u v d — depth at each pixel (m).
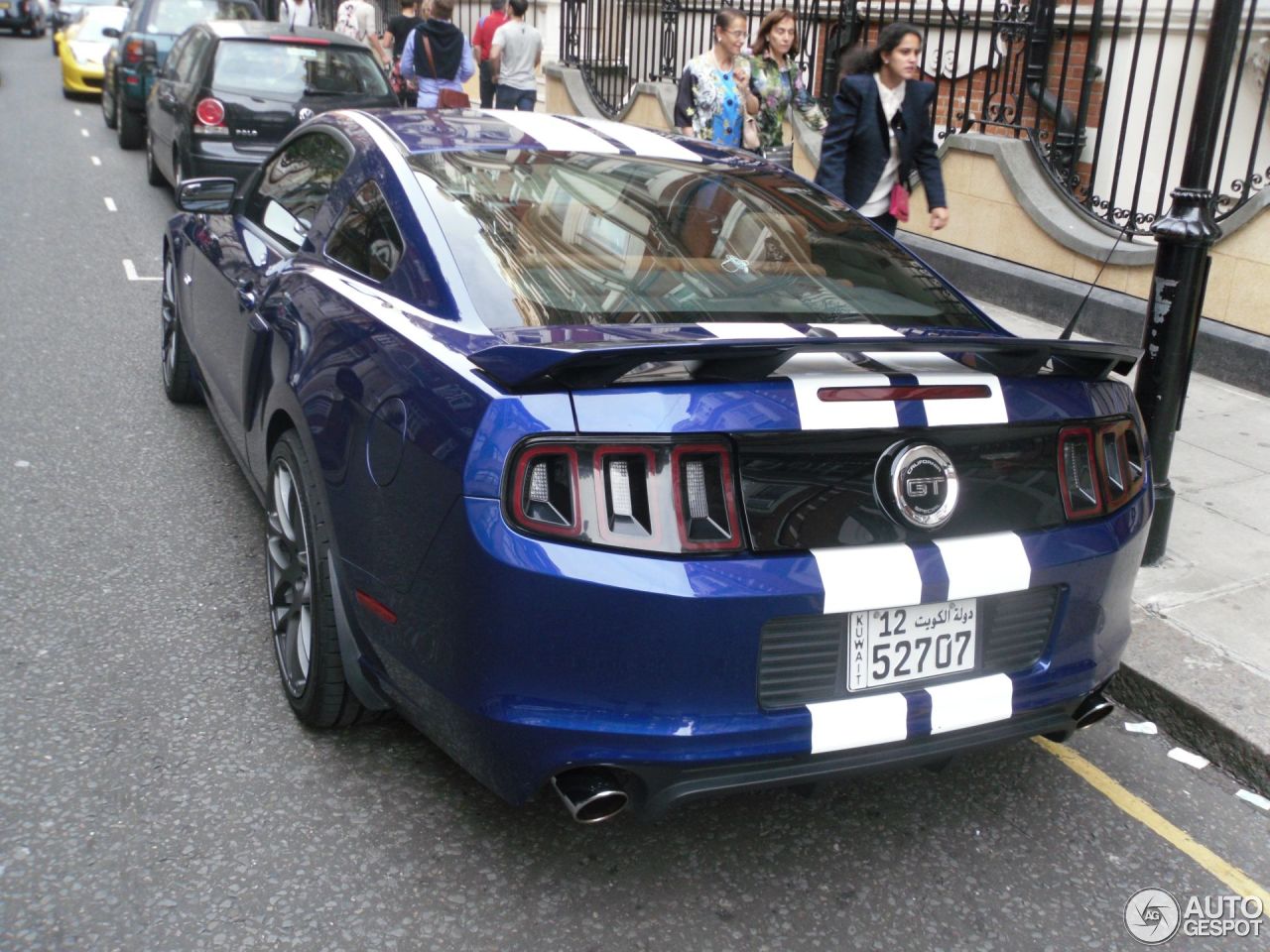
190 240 5.17
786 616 2.46
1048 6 7.96
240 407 4.13
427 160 3.43
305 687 3.25
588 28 13.84
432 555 2.54
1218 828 3.21
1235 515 5.01
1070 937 2.74
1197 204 4.19
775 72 7.23
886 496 2.55
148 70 14.08
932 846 3.04
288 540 3.40
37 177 12.57
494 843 2.93
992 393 2.68
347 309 3.16
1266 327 6.64
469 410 2.50
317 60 9.78
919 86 5.98
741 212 3.50
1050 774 3.41
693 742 2.45
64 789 3.03
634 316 2.91
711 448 2.42
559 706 2.44
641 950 2.61
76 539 4.48
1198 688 3.67
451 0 12.10
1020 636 2.79
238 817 2.96
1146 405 4.37
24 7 34.66
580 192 3.38
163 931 2.57
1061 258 7.75
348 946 2.57
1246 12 7.80
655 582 2.37
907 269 3.48
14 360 6.69
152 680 3.56
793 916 2.75
